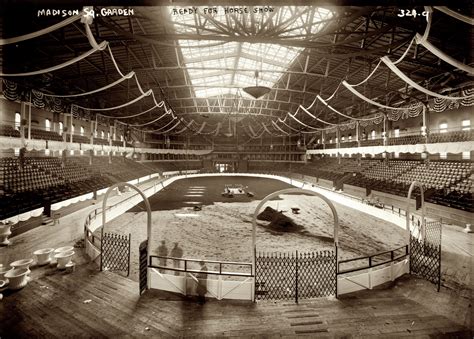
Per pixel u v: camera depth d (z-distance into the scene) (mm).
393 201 22078
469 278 8469
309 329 5691
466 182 18078
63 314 6156
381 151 25359
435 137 22875
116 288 7508
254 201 26250
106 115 27375
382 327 5770
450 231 14055
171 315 6199
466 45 13969
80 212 18281
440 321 5996
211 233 15484
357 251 12766
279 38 11406
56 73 18016
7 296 6914
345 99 29047
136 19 14125
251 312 6395
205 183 41625
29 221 13953
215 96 39156
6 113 18562
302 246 13391
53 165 22797
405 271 8836
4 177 16172
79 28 11977
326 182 36125
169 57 20875
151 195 29344
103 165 31297
